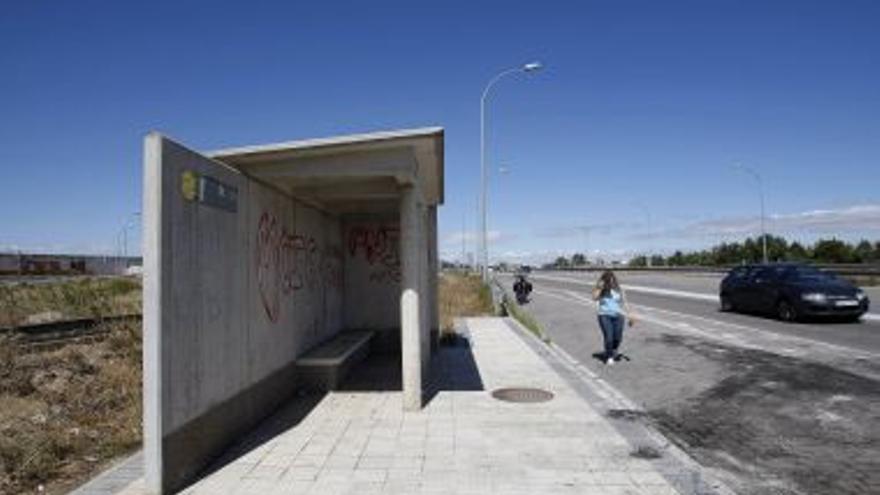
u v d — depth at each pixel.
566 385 11.60
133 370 12.32
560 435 8.34
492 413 9.47
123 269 76.06
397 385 11.36
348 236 15.31
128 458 7.56
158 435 6.16
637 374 13.08
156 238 6.16
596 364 14.40
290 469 7.03
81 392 10.78
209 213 7.30
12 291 24.88
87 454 7.91
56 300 23.52
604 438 8.21
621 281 54.19
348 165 8.97
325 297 13.32
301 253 11.32
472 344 17.33
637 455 7.54
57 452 7.83
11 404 10.27
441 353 15.70
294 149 8.27
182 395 6.59
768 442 8.33
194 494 6.34
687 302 31.14
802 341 16.94
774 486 6.78
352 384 11.44
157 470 6.17
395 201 13.33
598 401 10.43
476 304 30.14
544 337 18.70
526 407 9.85
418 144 8.89
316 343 12.49
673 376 12.77
